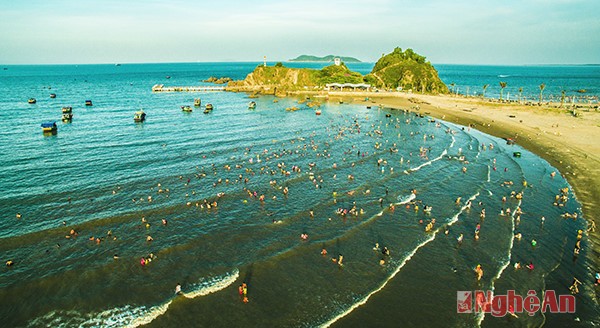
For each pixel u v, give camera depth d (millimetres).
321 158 72125
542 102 152750
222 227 43562
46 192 52531
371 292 32844
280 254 38156
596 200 52781
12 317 29016
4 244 38812
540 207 50844
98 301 30859
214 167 65188
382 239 41938
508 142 86375
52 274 34094
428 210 49000
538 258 38656
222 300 31281
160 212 47094
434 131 100562
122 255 37375
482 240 42125
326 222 45594
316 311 30328
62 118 107375
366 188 56812
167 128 99062
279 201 51344
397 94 187375
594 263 37781
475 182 60094
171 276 34219
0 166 63406
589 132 93938
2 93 181250
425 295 32750
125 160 68375
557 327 29266
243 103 157125
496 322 29750
